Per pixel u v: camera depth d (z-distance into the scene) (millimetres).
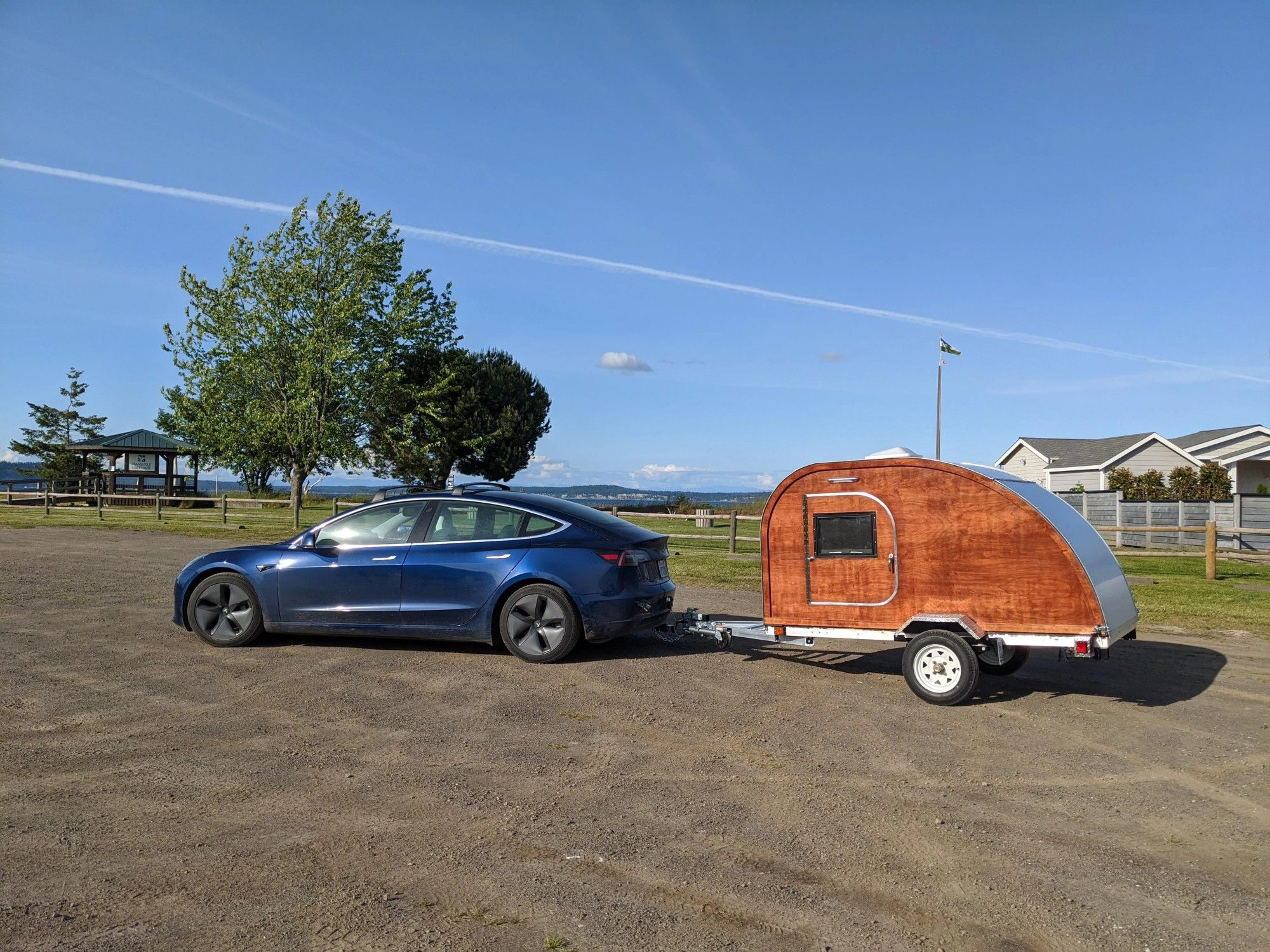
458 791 4785
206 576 8547
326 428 39625
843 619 7309
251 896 3562
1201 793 4945
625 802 4680
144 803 4527
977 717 6465
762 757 5457
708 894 3652
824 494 7371
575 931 3326
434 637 8211
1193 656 8719
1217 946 3312
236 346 39781
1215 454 39375
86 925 3297
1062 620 6594
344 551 8383
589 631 7930
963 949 3262
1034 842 4246
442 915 3432
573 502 8852
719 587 13633
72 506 34750
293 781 4902
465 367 49500
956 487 6910
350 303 39781
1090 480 41531
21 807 4449
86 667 7488
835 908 3557
